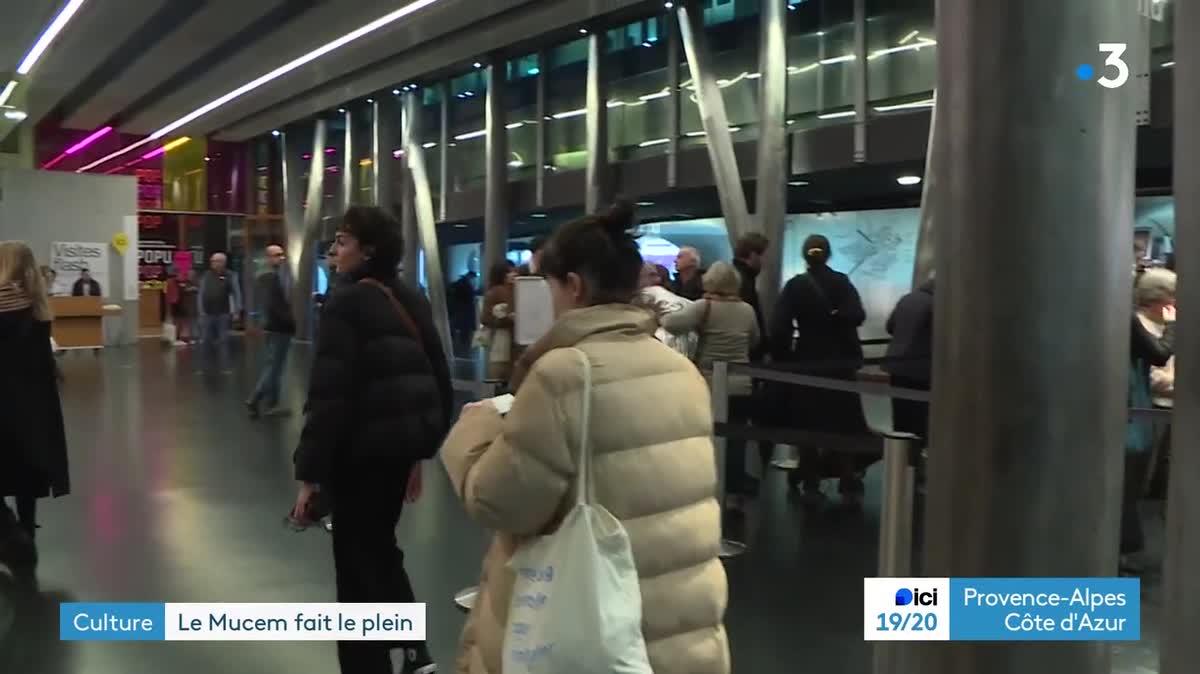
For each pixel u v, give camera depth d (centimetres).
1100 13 222
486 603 221
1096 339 228
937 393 244
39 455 511
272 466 768
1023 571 231
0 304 504
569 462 198
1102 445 231
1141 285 509
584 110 1466
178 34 1524
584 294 216
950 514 239
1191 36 188
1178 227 193
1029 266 225
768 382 650
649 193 1323
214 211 2708
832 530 586
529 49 1562
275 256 1035
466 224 1861
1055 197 223
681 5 1172
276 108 2166
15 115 2150
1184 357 194
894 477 319
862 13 1037
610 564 194
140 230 2511
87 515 613
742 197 1135
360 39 1457
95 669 383
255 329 2534
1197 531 193
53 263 2012
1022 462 228
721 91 1246
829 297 665
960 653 240
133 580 488
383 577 354
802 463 679
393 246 356
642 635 201
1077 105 222
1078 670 235
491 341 804
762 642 412
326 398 329
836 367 567
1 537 518
